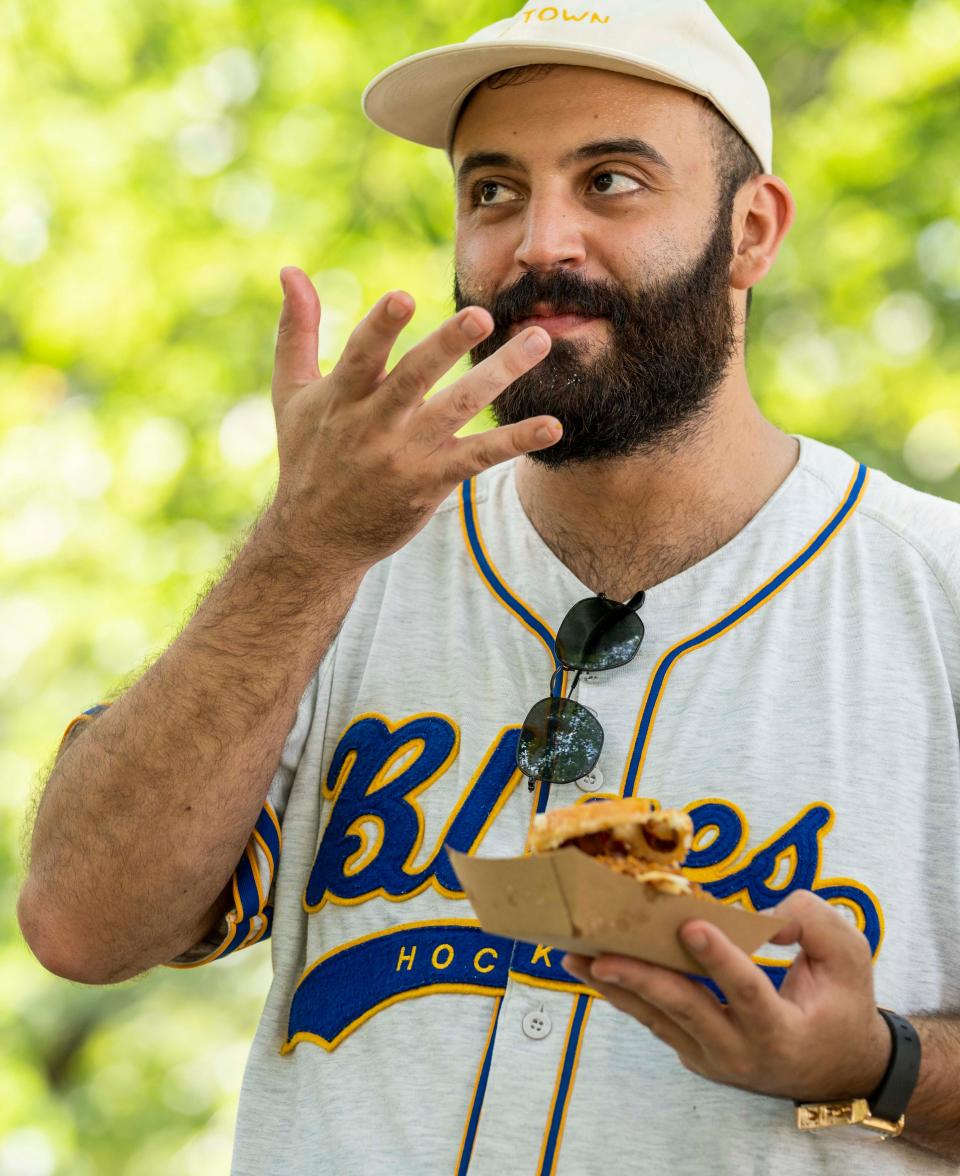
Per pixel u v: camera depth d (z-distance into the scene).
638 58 3.21
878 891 2.92
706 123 3.35
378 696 3.32
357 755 3.28
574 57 3.24
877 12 9.28
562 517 3.37
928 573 3.19
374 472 2.83
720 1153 2.79
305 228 9.70
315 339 3.02
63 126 9.68
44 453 9.82
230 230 9.72
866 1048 2.56
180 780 3.05
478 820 3.11
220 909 3.30
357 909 3.14
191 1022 10.91
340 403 2.85
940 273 9.79
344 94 9.64
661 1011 2.48
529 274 3.20
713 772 3.04
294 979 3.22
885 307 9.84
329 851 3.22
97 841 3.09
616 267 3.20
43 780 3.51
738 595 3.23
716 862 2.96
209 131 9.85
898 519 3.28
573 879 2.26
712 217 3.33
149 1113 10.54
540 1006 2.93
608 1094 2.85
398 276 9.52
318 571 2.97
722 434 3.33
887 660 3.10
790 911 2.51
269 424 9.85
